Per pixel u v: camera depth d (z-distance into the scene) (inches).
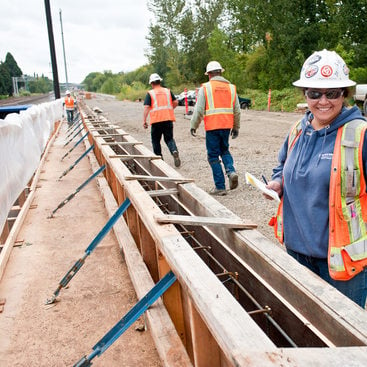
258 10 1184.8
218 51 1364.4
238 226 97.7
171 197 153.7
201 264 74.0
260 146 411.5
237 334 52.6
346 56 898.7
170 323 103.6
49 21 834.2
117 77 3838.6
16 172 206.4
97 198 246.4
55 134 582.2
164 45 2049.7
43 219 212.4
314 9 1079.0
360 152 72.9
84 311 124.8
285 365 44.6
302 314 71.2
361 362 44.9
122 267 152.8
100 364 101.3
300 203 81.9
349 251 75.7
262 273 85.1
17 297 134.3
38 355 105.9
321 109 75.5
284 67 1145.4
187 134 533.6
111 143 233.0
